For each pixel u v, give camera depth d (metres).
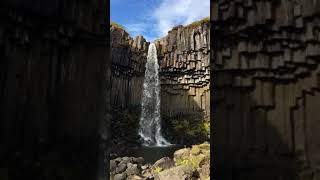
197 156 16.20
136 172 15.43
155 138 39.81
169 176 13.26
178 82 41.12
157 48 42.12
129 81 40.44
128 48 39.88
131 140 36.03
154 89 41.81
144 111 40.81
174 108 41.22
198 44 39.16
